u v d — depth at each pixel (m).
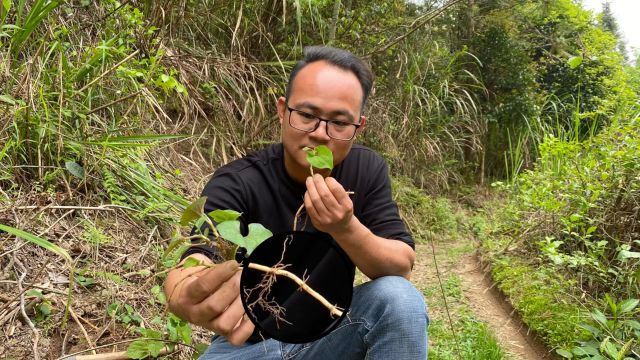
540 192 3.75
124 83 2.96
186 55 3.68
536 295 3.03
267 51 4.42
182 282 1.15
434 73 6.07
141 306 1.99
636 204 2.96
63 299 1.84
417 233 4.71
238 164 1.52
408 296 1.30
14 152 2.21
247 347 1.41
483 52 6.80
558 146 3.74
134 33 3.23
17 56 2.45
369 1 5.22
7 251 1.88
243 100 3.95
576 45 7.55
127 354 1.62
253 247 1.04
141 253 2.25
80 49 2.84
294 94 1.38
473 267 3.98
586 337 2.47
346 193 1.15
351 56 1.39
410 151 5.58
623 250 2.56
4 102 2.31
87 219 2.24
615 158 3.15
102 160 2.43
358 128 1.38
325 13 4.80
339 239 1.21
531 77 6.85
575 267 3.00
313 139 1.35
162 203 2.54
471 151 6.57
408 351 1.29
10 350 1.60
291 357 1.38
